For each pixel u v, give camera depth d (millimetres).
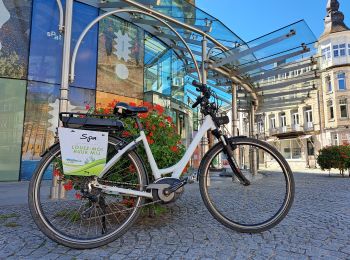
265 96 11289
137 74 10359
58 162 2605
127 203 2717
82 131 2498
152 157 2787
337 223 3193
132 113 2779
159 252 2295
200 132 2953
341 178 11008
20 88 8180
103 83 9445
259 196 3879
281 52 7211
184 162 2846
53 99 8617
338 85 28859
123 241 2572
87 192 2496
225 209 3428
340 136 28156
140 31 10531
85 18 9180
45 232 2312
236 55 7035
